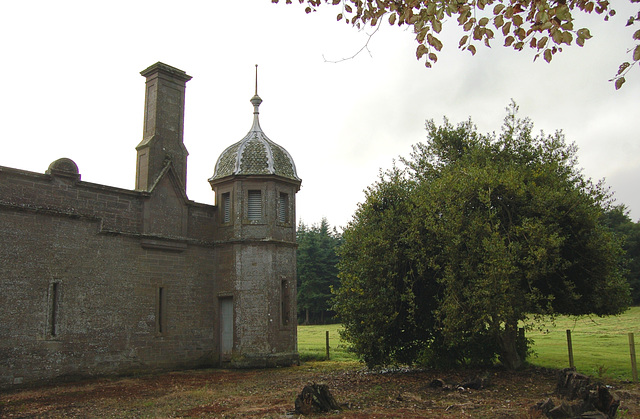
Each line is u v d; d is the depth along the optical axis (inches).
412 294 621.9
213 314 839.1
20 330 605.6
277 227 861.8
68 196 671.8
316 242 3085.6
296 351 853.2
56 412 453.7
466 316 569.0
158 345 748.6
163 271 772.6
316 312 3090.6
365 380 624.7
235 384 615.5
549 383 561.6
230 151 897.5
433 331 690.8
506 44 275.4
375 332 646.5
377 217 695.1
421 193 660.7
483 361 694.5
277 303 836.6
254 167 864.3
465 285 603.2
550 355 843.4
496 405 454.6
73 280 663.1
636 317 1845.5
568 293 642.8
